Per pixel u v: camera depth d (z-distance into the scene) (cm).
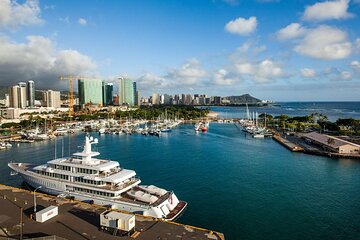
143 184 11450
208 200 9694
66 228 6469
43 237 5769
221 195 10188
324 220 8219
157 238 6081
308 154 18050
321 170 13875
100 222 6481
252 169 13962
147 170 13650
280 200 9725
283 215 8525
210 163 15238
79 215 7225
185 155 17475
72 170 9488
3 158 16750
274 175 12875
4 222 6712
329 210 8900
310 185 11400
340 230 7631
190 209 8906
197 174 12962
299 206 9206
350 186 11288
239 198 9888
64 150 19425
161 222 6925
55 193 9381
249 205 9269
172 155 17462
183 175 12769
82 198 8762
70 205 7894
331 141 18900
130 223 6212
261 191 10638
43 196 8569
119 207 8150
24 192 8856
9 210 7444
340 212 8756
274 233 7444
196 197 9975
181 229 6569
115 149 19688
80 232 6278
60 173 9512
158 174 12925
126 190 8794
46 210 7000
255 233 7431
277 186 11250
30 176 10075
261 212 8731
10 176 12431
